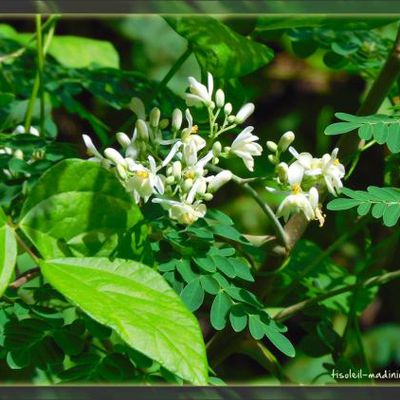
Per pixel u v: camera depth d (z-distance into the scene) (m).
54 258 0.74
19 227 0.75
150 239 0.81
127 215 0.76
